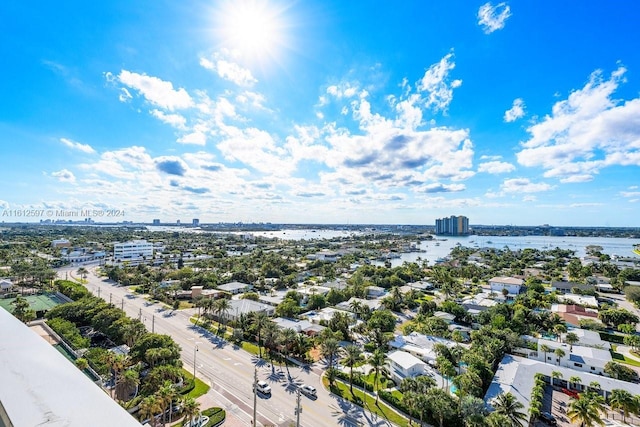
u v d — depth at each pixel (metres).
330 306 92.25
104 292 101.75
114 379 46.62
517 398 43.94
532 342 64.38
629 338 65.62
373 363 46.62
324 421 39.16
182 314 81.25
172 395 36.31
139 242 182.00
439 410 36.84
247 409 41.00
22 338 6.09
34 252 170.38
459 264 176.88
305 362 55.62
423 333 68.75
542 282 132.00
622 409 40.50
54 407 3.67
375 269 140.12
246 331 67.31
